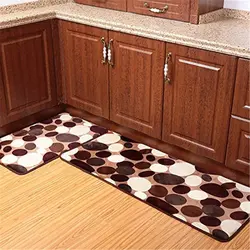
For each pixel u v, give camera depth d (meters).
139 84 2.61
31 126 3.08
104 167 2.57
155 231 2.05
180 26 2.45
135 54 2.53
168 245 1.96
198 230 2.06
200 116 2.38
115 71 2.71
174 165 2.59
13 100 2.86
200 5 2.46
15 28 2.69
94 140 2.89
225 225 2.09
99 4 2.96
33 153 2.72
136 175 2.49
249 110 2.15
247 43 2.11
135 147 2.80
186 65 2.31
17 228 2.06
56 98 3.17
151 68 2.49
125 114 2.80
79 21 2.75
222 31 2.35
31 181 2.43
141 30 2.42
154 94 2.55
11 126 2.96
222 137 2.33
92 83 2.91
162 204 2.24
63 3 3.12
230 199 2.28
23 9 2.88
